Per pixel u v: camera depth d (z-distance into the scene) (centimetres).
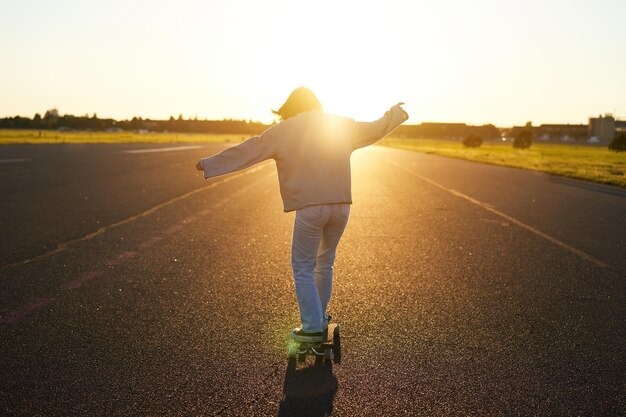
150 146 5666
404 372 390
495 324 500
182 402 340
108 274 657
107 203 1301
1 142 5122
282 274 670
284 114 424
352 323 498
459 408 336
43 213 1126
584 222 1179
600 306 563
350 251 827
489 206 1430
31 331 464
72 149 4278
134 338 450
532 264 757
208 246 834
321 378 378
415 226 1080
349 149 417
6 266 686
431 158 4931
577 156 6450
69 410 329
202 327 479
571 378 384
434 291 610
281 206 1332
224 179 2175
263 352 424
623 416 331
